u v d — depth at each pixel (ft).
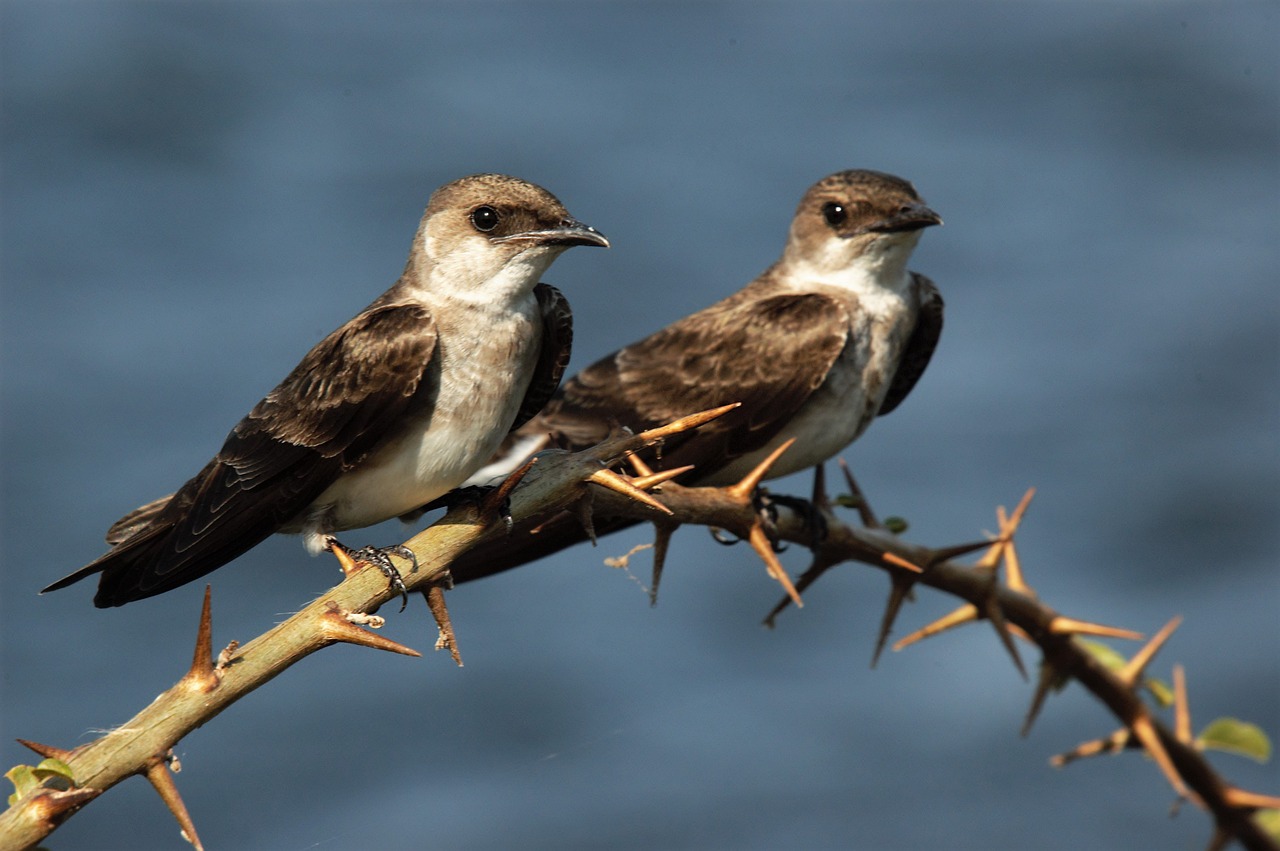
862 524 24.90
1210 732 22.99
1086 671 23.27
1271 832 22.95
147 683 55.47
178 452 67.82
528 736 52.90
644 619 58.39
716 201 91.30
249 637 57.47
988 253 87.04
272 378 72.90
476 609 58.54
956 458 67.51
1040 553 63.21
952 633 57.11
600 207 89.66
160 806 50.14
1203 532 64.49
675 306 78.89
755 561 61.52
